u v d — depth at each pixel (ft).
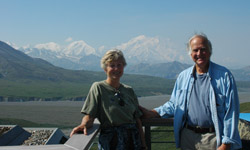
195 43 13.48
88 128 12.47
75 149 9.72
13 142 24.29
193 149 13.89
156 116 15.61
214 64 13.80
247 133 15.62
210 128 13.37
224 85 13.00
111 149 12.85
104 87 13.12
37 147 10.05
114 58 13.12
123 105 13.12
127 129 13.16
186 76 14.53
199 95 13.66
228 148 12.51
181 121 14.21
